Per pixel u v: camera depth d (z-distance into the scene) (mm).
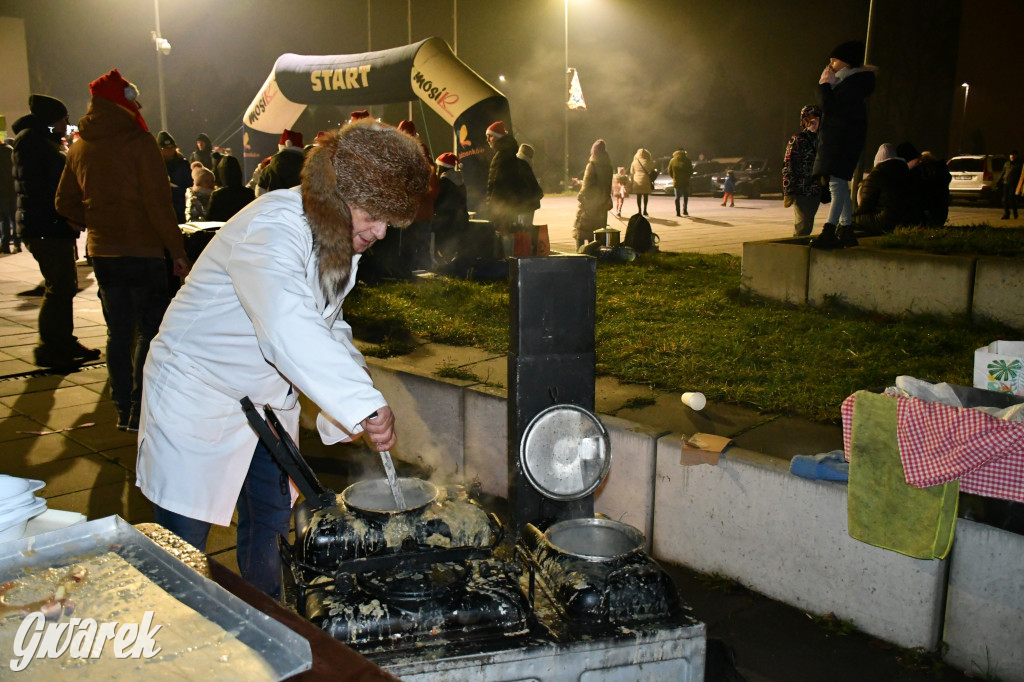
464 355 5430
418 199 2107
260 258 2062
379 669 1240
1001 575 2754
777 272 7027
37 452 4758
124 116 4680
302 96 16812
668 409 4309
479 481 4355
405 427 4715
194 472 2336
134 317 5027
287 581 2387
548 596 2156
